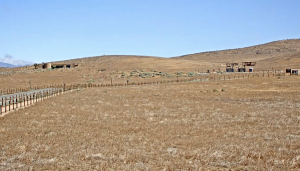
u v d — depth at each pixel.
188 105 36.69
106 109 33.88
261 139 19.67
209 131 22.19
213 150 17.05
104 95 49.94
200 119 27.47
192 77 90.56
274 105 35.62
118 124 25.08
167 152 16.86
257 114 29.61
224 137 20.20
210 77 85.81
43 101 41.34
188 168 14.16
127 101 41.47
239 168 14.12
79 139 19.66
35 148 17.59
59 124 25.08
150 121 26.64
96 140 19.36
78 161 15.13
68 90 62.72
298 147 17.67
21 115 29.42
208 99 42.84
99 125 24.53
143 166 14.49
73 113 30.94
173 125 24.66
